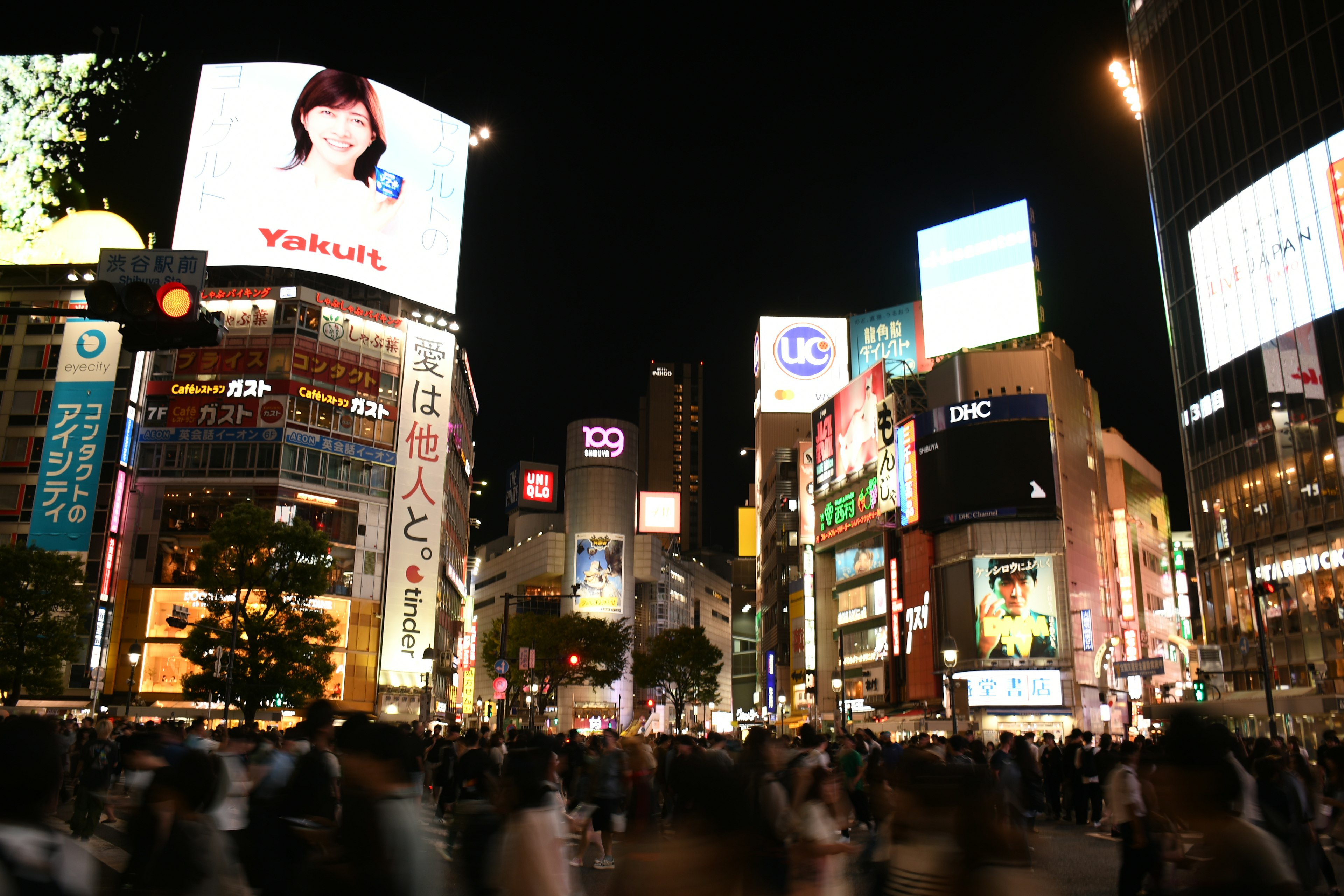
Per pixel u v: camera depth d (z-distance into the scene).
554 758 6.16
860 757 20.09
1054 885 14.49
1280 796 10.64
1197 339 62.09
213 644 49.06
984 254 86.00
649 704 114.50
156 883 6.25
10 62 76.12
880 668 77.81
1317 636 51.16
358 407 74.56
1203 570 60.84
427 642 73.44
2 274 72.50
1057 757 25.73
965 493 68.94
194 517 68.62
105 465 67.19
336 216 76.25
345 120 78.31
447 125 84.00
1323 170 52.69
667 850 4.50
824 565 92.81
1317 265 52.66
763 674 123.44
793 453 113.12
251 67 77.12
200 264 10.06
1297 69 55.00
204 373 71.38
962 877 4.52
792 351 125.69
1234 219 58.97
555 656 76.81
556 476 163.38
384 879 5.54
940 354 86.38
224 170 74.88
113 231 73.50
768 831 8.01
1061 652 64.75
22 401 69.25
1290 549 53.38
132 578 66.94
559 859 5.82
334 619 51.72
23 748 4.22
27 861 4.05
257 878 7.96
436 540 75.88
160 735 10.40
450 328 81.94
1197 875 4.41
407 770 5.87
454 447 86.44
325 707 10.21
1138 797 11.37
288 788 8.28
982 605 66.81
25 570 48.19
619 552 127.62
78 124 75.56
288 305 73.25
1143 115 68.88
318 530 64.62
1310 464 52.41
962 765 5.48
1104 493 76.81
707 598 166.00
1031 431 68.50
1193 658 85.69
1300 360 53.38
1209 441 60.62
